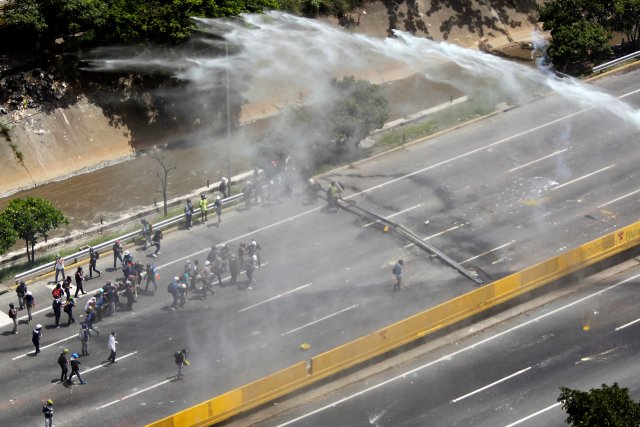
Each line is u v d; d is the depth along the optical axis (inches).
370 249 2588.6
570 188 2802.7
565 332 2250.2
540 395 2057.1
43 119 3225.9
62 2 3225.9
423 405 2050.9
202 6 3366.1
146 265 2490.2
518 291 2336.4
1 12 3287.4
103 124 3316.9
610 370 2121.1
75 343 2277.3
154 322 2335.1
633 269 2466.8
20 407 2075.5
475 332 2271.2
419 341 2241.6
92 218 2987.2
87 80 3341.5
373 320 2311.8
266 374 2153.1
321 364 2107.5
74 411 2059.5
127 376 2158.0
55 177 3176.7
